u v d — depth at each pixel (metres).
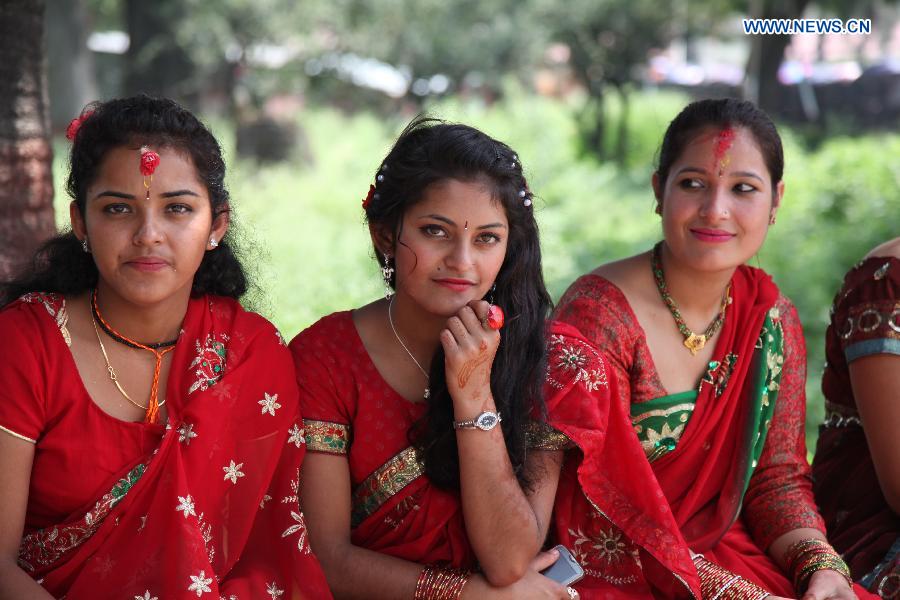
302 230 10.05
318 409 2.88
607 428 3.02
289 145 16.56
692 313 3.34
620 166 21.00
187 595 2.45
